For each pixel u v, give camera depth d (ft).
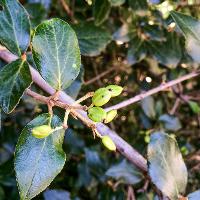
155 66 1.10
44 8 0.86
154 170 0.62
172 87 1.10
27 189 0.52
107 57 1.16
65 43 0.55
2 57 0.66
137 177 0.90
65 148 1.04
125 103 0.70
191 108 1.16
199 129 1.29
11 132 1.11
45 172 0.53
